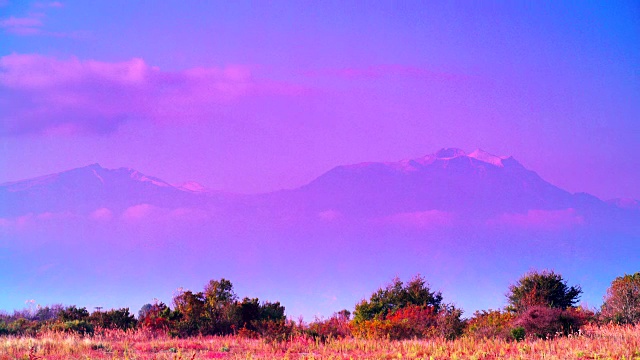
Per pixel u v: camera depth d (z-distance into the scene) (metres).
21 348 73.50
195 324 105.50
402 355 73.00
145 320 104.31
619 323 99.44
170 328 103.12
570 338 81.75
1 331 94.00
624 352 68.81
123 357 70.38
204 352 76.31
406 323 97.38
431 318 99.19
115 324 103.81
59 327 94.56
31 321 106.88
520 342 81.62
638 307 101.62
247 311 109.12
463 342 81.88
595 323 98.44
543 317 89.56
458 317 97.25
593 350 71.56
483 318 98.81
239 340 89.62
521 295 124.81
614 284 106.94
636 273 109.44
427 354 73.00
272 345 82.56
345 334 99.19
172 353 74.25
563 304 123.94
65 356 70.38
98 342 77.94
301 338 87.62
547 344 76.00
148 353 74.56
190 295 111.81
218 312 108.62
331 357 70.25
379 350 77.19
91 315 107.25
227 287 114.44
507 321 93.19
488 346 77.31
